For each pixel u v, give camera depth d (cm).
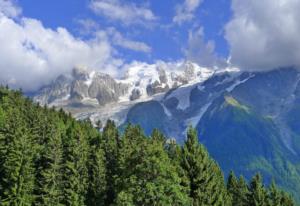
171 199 7438
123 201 7500
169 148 11681
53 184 10262
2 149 10581
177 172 8406
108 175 11231
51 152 10688
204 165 8600
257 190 10850
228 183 12862
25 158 10169
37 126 13050
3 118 12950
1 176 10356
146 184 7394
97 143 13450
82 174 10981
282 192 12212
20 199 9819
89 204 10806
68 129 14662
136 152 8025
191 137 8812
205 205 8300
